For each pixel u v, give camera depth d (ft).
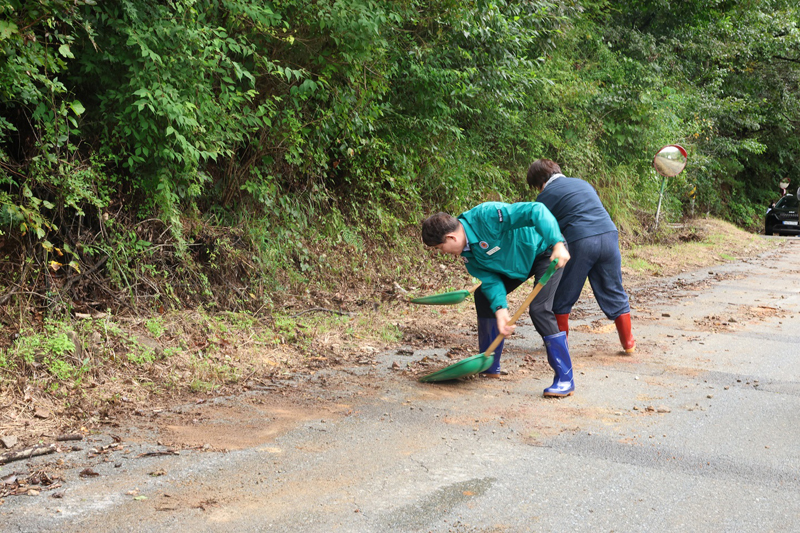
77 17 15.16
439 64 30.27
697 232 56.39
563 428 13.08
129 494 9.94
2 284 16.74
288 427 12.94
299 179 27.25
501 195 37.99
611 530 9.07
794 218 81.61
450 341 20.52
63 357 14.89
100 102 18.63
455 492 10.18
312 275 25.46
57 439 11.94
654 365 18.08
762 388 16.08
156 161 18.98
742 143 76.28
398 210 32.40
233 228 23.07
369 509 9.57
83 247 18.03
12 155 17.72
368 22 20.86
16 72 14.60
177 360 16.44
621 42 57.41
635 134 51.31
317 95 23.59
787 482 10.69
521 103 35.99
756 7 70.59
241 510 9.49
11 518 9.12
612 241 18.12
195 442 12.06
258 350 17.94
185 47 17.70
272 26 20.53
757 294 30.91
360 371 17.11
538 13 35.09
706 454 11.82
